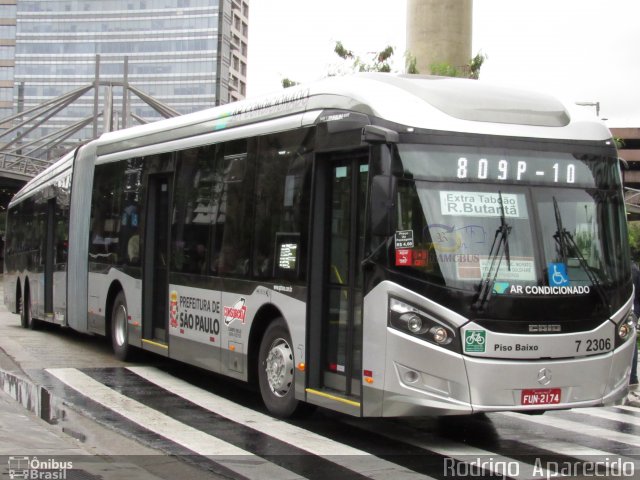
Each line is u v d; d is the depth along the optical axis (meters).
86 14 161.12
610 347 7.76
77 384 11.33
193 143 11.27
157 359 13.96
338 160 8.38
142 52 159.38
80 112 159.25
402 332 7.32
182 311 11.23
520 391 7.32
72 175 16.31
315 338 8.43
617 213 8.09
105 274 14.09
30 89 161.62
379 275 7.48
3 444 7.41
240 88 170.38
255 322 9.45
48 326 20.05
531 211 7.66
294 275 8.66
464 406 7.20
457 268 7.34
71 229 16.11
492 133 7.73
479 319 7.27
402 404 7.29
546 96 8.41
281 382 8.97
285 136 9.09
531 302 7.42
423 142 7.52
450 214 7.44
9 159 79.38
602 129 8.27
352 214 8.03
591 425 9.50
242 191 9.88
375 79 8.27
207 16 156.88
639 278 12.08
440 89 7.99
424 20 18.95
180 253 11.41
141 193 12.80
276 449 7.68
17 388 10.87
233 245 9.98
